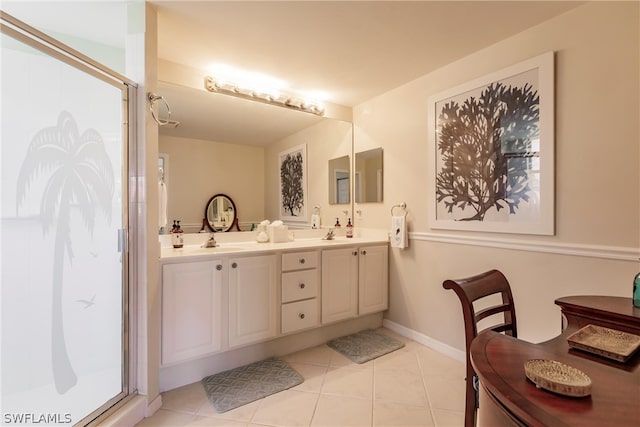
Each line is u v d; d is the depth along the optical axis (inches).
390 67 94.9
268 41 79.7
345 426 62.1
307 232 120.4
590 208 65.2
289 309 92.0
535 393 27.1
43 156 57.2
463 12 67.9
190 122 94.4
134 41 65.9
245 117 105.6
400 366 86.9
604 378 30.0
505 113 78.9
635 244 59.6
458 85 90.2
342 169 128.0
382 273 113.2
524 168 75.2
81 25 75.0
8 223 53.8
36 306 56.4
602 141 63.5
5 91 54.1
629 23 59.9
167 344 70.9
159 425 62.2
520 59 76.1
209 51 84.7
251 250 85.9
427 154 99.7
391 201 113.7
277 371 83.3
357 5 65.1
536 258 73.9
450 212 93.0
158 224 69.9
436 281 97.7
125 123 64.6
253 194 108.0
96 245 63.2
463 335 90.2
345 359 91.5
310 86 109.4
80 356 61.3
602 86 63.3
